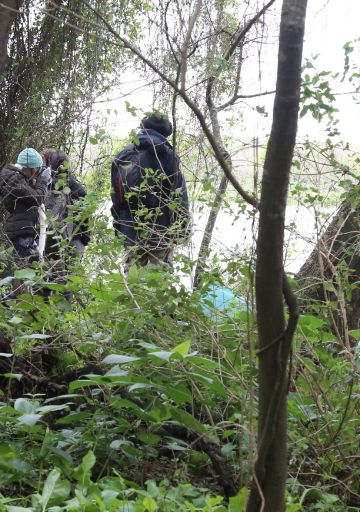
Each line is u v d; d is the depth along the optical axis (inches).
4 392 153.0
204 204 171.2
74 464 128.8
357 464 138.3
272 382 93.2
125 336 150.6
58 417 148.1
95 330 161.6
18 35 375.2
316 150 160.7
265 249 90.4
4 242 245.8
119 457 133.4
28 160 245.8
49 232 166.9
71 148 343.6
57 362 159.3
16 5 291.3
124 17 339.0
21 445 123.7
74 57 358.9
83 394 144.9
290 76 87.9
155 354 114.9
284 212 90.0
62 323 159.6
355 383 145.6
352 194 156.6
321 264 159.8
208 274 158.6
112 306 155.7
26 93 372.5
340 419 140.7
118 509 101.1
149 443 132.3
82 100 322.0
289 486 128.6
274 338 92.7
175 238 177.2
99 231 165.5
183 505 106.3
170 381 132.5
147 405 135.9
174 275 160.6
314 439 137.9
